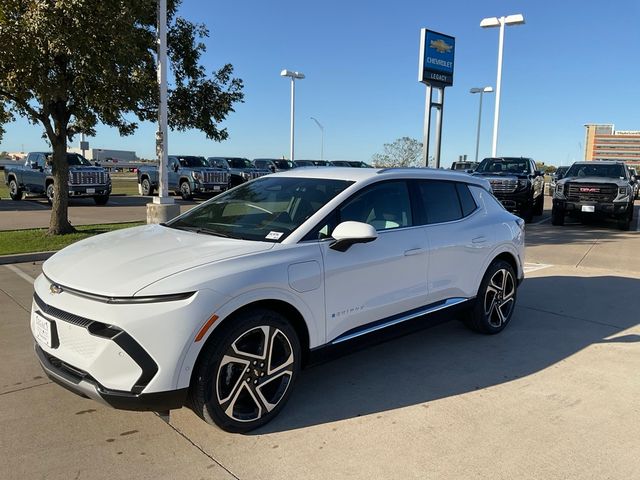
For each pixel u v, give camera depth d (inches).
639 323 230.2
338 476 115.6
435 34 633.6
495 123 932.6
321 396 154.6
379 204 168.9
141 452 123.9
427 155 653.3
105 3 336.2
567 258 391.2
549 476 116.7
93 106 407.5
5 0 318.3
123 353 114.3
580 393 159.2
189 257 131.2
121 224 521.7
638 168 1690.5
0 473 114.7
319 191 163.5
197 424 137.3
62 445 126.5
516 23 888.3
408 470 118.2
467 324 212.1
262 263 132.0
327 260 144.7
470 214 203.3
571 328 222.4
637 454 126.0
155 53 451.5
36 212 661.3
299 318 140.4
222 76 492.7
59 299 125.0
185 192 953.5
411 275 171.0
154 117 457.1
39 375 165.9
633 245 459.8
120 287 118.0
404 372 173.5
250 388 130.7
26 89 365.4
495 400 153.6
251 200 172.1
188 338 117.3
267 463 120.3
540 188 713.6
